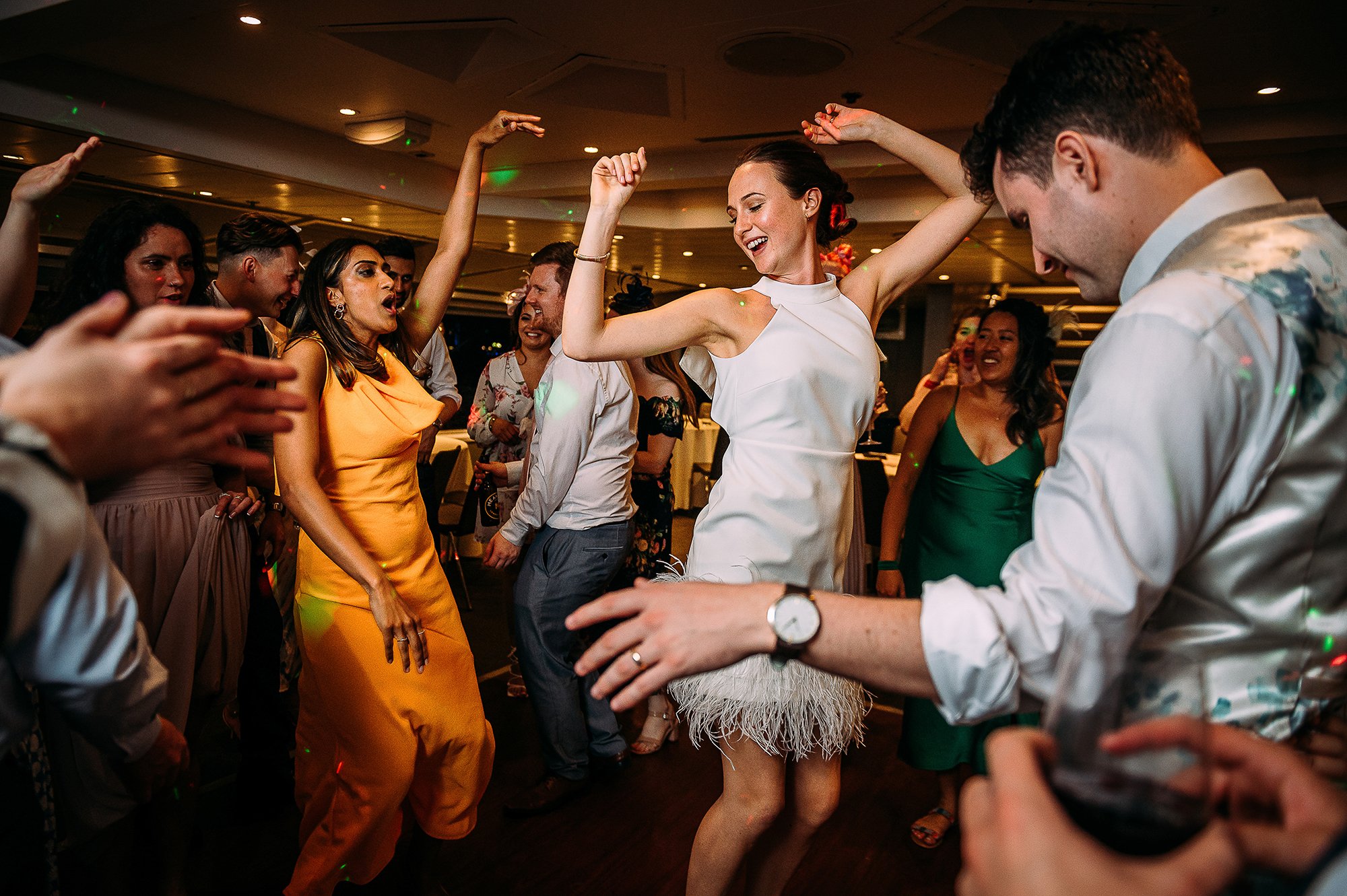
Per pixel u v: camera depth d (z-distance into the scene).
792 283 1.65
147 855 1.87
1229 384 0.73
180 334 0.67
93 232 1.89
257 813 2.47
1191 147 0.87
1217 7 3.68
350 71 4.90
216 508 1.96
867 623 0.77
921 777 2.88
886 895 2.18
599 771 2.77
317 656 1.81
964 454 2.50
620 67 4.77
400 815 1.96
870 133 1.77
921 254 1.75
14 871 1.00
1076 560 0.73
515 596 2.62
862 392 1.60
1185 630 0.82
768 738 1.49
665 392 3.05
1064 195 0.91
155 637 1.85
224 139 5.66
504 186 7.27
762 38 4.25
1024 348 2.43
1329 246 0.82
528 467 3.03
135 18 3.65
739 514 1.54
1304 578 0.79
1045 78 0.89
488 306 11.18
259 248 2.61
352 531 1.80
